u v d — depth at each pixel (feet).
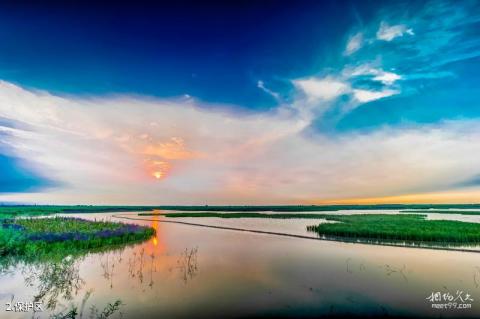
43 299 41.68
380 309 38.40
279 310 38.22
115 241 91.40
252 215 258.37
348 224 136.87
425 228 114.73
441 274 54.54
